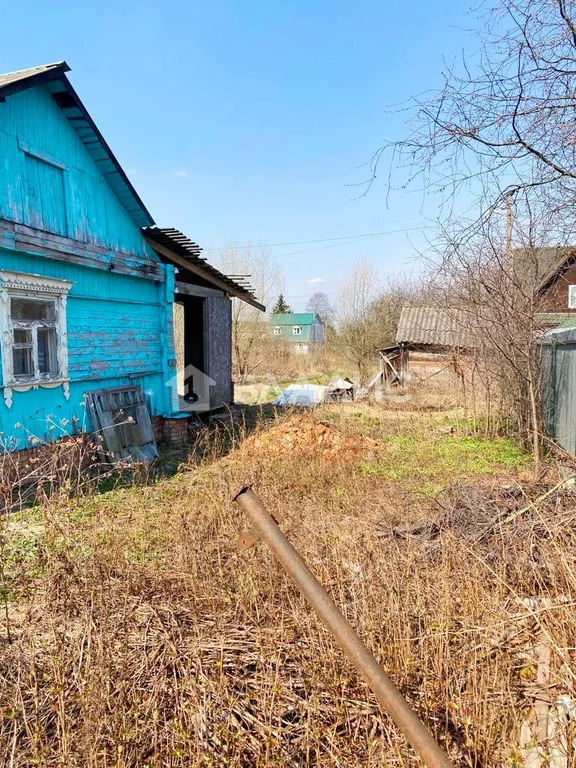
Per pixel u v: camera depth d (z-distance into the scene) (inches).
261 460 279.6
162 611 132.7
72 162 286.7
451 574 134.8
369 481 251.8
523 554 136.5
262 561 153.9
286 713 96.6
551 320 319.6
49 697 98.8
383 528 180.7
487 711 92.9
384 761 82.7
